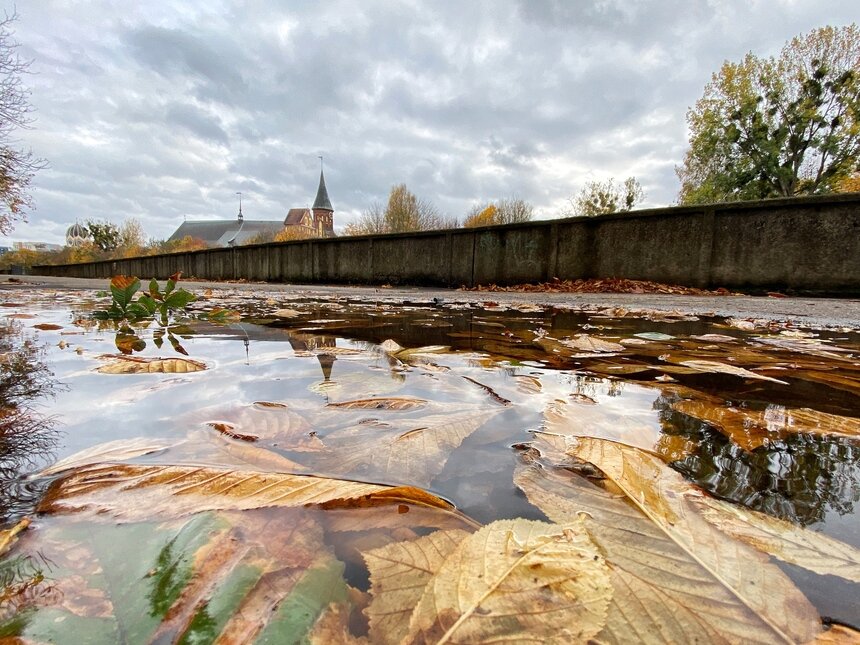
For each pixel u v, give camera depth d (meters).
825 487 0.62
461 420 0.88
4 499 0.54
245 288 9.26
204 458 0.67
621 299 5.73
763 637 0.36
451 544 0.47
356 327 2.64
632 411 0.98
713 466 0.69
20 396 1.04
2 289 7.77
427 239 10.72
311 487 0.57
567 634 0.36
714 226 7.07
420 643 0.35
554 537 0.48
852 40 21.09
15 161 11.06
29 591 0.38
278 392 1.09
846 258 6.15
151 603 0.38
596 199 31.95
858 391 1.18
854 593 0.41
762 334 2.52
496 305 4.77
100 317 3.07
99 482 0.58
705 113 25.27
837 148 21.94
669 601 0.39
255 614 0.37
